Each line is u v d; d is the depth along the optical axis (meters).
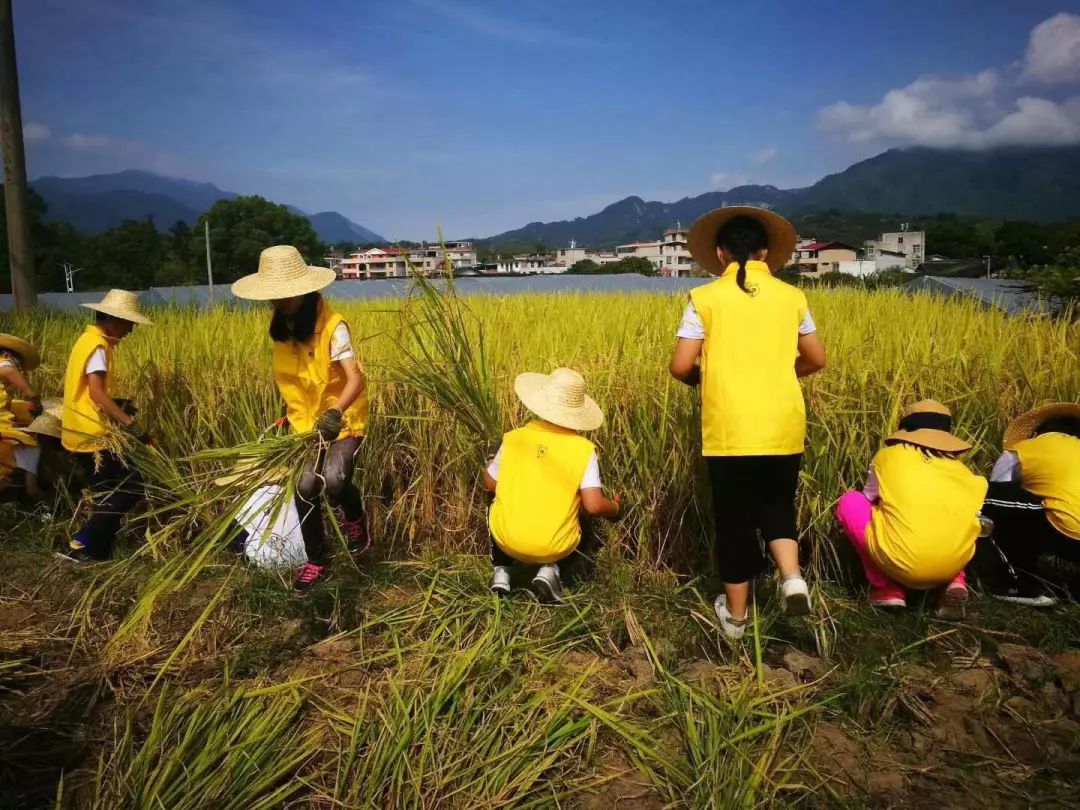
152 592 2.96
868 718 2.76
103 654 3.18
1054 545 3.48
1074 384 4.18
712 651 3.24
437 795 2.35
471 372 4.00
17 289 10.92
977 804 2.33
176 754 2.39
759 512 3.19
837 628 3.34
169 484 4.01
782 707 2.79
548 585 3.47
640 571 3.96
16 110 10.61
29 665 3.12
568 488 3.48
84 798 2.33
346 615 3.55
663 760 2.48
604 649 3.24
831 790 2.36
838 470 3.87
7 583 3.88
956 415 4.12
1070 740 2.62
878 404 4.05
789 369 3.07
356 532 4.10
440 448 4.43
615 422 4.16
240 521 3.27
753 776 2.37
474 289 15.89
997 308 6.22
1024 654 3.14
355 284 14.62
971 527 3.20
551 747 2.57
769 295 3.09
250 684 2.93
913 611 3.46
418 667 3.02
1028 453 3.58
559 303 9.16
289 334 3.63
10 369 4.75
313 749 2.54
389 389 4.64
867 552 3.42
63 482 4.59
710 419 3.10
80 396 4.11
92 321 9.25
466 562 4.07
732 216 3.29
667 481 4.02
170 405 4.75
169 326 6.83
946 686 2.95
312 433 3.35
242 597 3.64
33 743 2.61
